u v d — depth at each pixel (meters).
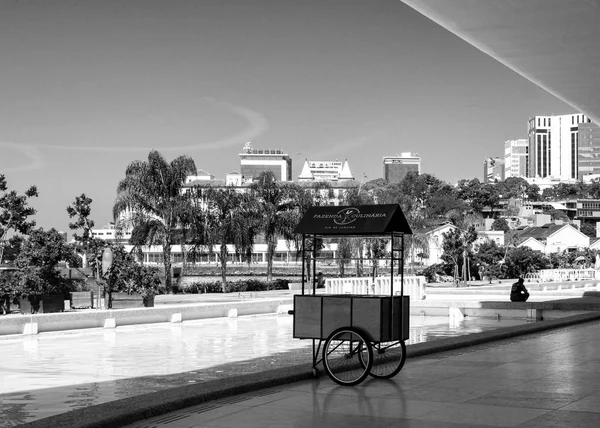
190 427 7.08
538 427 6.90
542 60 17.61
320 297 9.80
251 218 48.81
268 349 16.17
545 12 13.97
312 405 8.09
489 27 15.05
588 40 15.86
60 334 19.50
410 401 8.27
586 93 21.11
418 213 63.91
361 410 7.79
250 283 48.34
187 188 47.56
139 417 7.38
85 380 11.74
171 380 11.72
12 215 36.03
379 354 11.03
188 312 23.91
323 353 9.72
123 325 21.78
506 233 122.75
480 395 8.60
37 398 10.06
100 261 26.56
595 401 8.18
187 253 47.50
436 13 14.25
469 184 171.88
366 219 9.92
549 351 13.18
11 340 18.16
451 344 13.39
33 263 25.55
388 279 30.08
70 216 37.41
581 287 52.09
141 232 44.88
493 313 25.52
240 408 7.95
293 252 80.56
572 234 110.44
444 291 37.34
